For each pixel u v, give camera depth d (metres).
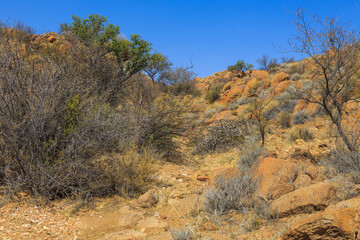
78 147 5.93
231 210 4.73
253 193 4.94
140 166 6.81
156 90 11.39
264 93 17.48
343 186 4.57
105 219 5.01
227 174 5.72
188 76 23.33
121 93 12.51
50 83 6.33
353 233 2.79
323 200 4.05
